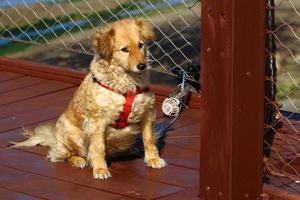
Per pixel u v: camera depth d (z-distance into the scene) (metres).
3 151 6.95
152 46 9.40
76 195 5.98
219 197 5.56
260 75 5.43
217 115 5.46
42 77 9.09
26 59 10.22
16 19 10.75
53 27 10.40
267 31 5.84
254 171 5.57
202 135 5.58
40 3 10.37
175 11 9.46
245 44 5.32
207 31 5.38
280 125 7.05
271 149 6.56
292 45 8.52
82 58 10.23
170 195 5.92
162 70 8.51
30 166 6.59
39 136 7.07
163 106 7.77
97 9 10.14
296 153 6.58
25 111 8.02
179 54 9.37
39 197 5.95
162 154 6.80
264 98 5.62
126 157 6.75
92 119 6.33
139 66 6.10
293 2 8.85
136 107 6.30
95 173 6.29
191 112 7.88
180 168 6.46
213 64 5.39
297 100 7.82
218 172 5.54
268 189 5.64
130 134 6.47
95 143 6.36
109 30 6.25
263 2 5.32
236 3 5.22
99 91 6.25
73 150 6.62
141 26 6.32
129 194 5.97
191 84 8.00
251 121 5.48
